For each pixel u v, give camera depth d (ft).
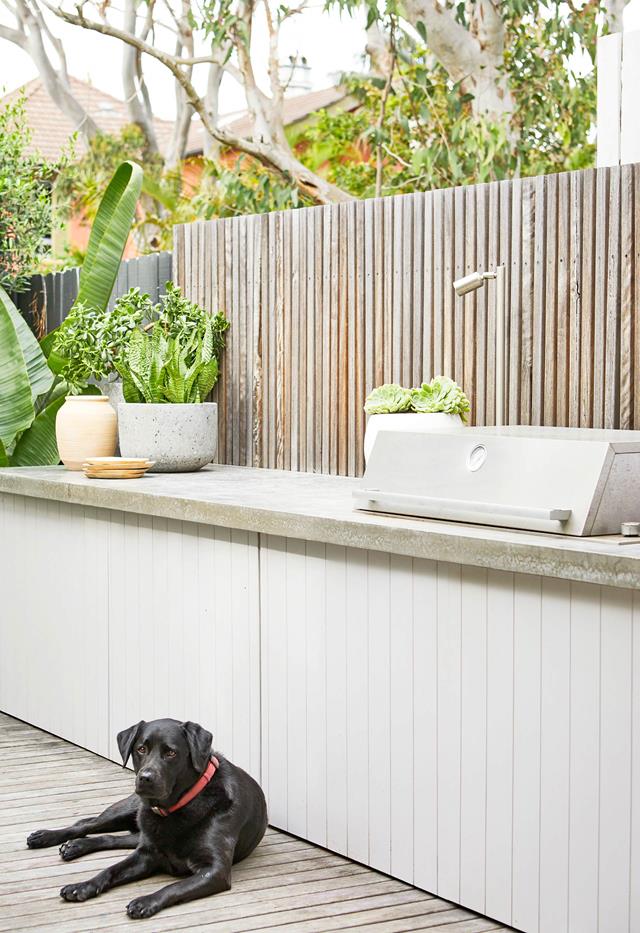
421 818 9.36
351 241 14.02
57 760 13.04
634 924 7.80
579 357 11.71
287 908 9.05
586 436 9.30
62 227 30.37
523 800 8.54
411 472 9.80
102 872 9.51
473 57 36.11
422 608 9.27
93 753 13.33
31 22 42.96
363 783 9.88
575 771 8.16
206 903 9.16
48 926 8.74
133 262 18.01
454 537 8.61
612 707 7.89
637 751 7.74
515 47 35.88
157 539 12.13
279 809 10.80
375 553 9.66
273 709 10.78
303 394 14.70
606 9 35.14
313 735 10.36
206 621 11.51
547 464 8.66
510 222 12.30
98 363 15.03
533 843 8.48
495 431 9.95
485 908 8.85
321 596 10.19
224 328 15.67
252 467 15.43
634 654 7.72
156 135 42.47
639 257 11.17
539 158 35.88
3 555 14.93
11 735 14.15
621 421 11.36
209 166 41.27
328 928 8.68
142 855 9.70
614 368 11.41
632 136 12.81
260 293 15.25
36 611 14.29
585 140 35.60
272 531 10.31
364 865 9.99
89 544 13.20
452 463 9.45
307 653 10.37
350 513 10.03
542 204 11.98
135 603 12.51
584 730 8.08
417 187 37.37
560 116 35.68
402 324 13.48
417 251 13.26
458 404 12.26
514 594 8.52
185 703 11.85
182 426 14.25
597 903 8.05
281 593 10.61
